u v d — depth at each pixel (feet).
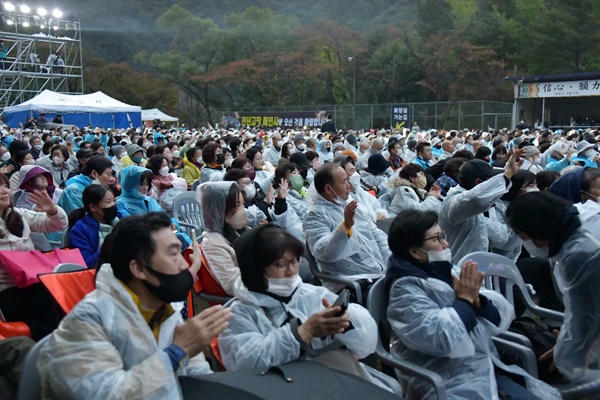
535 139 57.93
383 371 11.18
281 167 21.03
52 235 17.08
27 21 128.47
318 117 122.01
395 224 9.70
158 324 7.18
